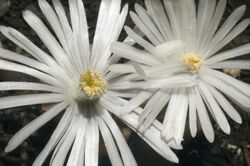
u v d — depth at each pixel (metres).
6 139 0.16
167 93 0.12
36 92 0.17
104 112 0.12
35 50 0.12
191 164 0.17
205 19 0.12
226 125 0.12
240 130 0.17
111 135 0.12
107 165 0.15
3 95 0.17
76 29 0.12
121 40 0.17
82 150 0.12
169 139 0.12
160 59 0.12
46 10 0.12
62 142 0.12
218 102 0.12
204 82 0.12
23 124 0.17
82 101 0.12
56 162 0.12
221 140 0.17
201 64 0.12
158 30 0.12
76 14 0.12
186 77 0.12
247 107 0.12
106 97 0.12
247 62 0.12
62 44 0.12
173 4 0.12
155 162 0.15
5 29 0.12
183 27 0.12
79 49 0.12
